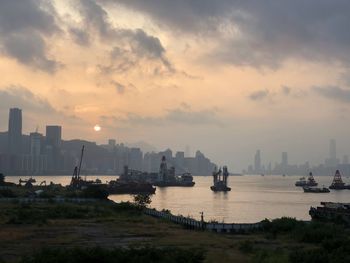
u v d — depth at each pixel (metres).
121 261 43.06
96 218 93.50
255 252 52.19
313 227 72.19
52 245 58.72
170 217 94.56
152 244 59.94
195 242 62.03
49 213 96.50
